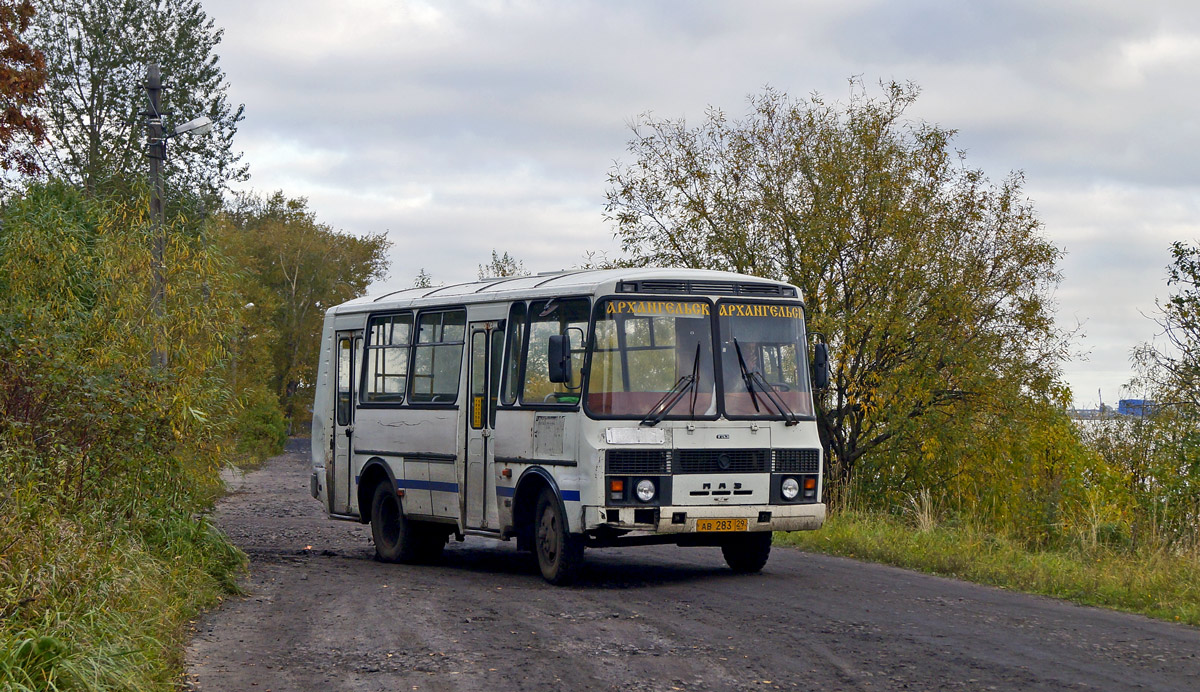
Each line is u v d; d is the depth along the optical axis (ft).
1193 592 39.19
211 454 44.24
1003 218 80.53
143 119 164.55
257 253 291.58
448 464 49.96
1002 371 78.64
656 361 42.57
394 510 54.49
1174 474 64.85
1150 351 74.23
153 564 36.14
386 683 26.96
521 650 30.53
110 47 165.37
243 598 40.04
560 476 42.83
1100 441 76.84
